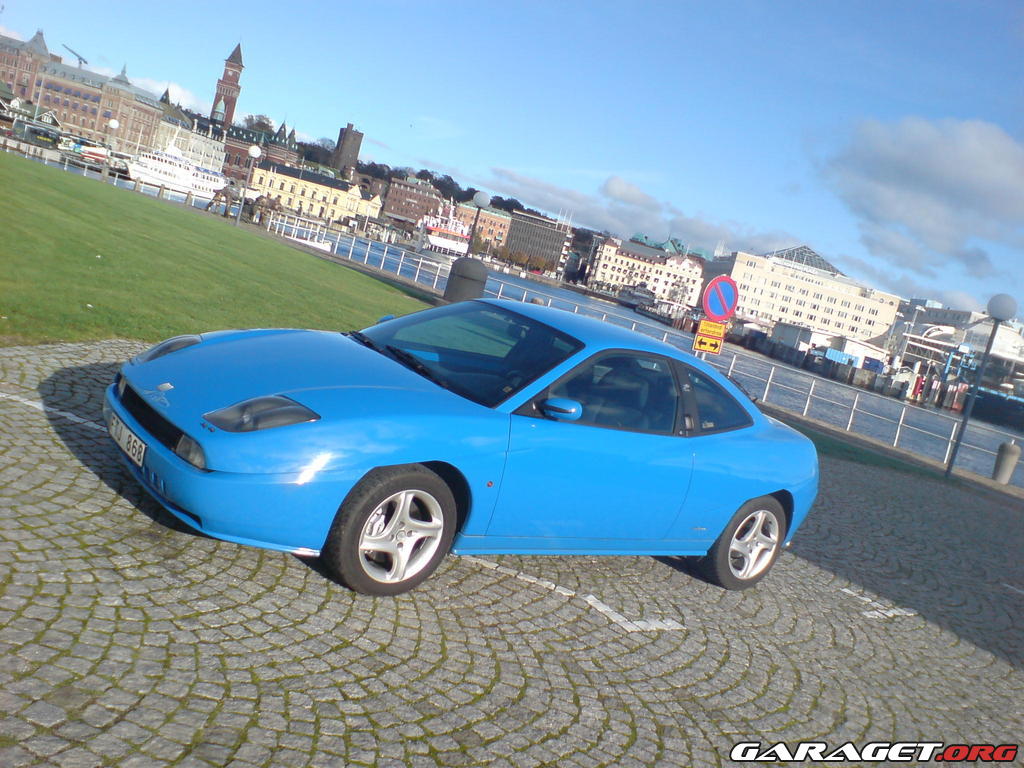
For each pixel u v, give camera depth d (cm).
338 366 415
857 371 15600
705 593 519
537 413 423
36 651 279
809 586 591
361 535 369
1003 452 1717
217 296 1162
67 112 16325
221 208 5172
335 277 2197
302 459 350
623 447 446
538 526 433
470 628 387
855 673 457
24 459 433
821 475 1109
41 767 227
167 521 408
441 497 390
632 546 484
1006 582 765
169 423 366
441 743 293
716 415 512
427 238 12619
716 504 500
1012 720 448
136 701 268
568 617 429
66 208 1639
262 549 405
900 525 905
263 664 311
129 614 318
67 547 355
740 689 401
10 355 618
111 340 750
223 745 259
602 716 342
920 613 595
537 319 491
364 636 352
